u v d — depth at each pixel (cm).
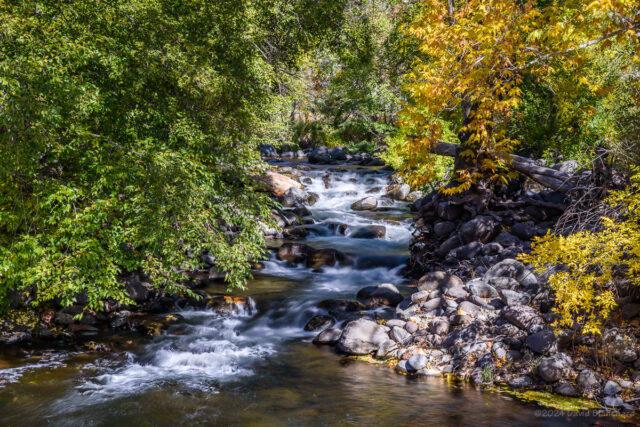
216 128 775
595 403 510
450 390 559
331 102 3100
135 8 724
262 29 1241
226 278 717
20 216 633
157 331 775
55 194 579
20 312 793
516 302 671
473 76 636
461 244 937
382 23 1669
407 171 814
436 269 927
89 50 637
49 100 573
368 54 1725
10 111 525
